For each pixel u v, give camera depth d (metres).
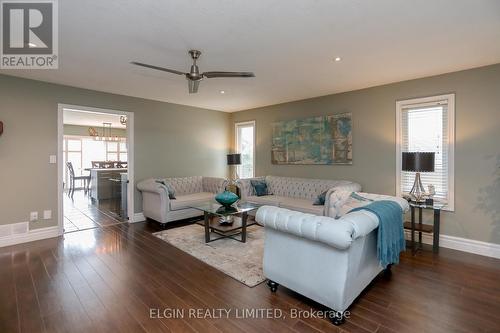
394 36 2.65
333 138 4.97
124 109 5.11
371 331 1.99
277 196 5.41
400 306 2.31
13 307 2.30
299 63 3.39
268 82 4.23
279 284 2.55
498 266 3.12
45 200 4.20
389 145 4.30
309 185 5.09
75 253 3.55
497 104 3.37
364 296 2.47
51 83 4.25
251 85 4.39
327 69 3.61
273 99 5.46
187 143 6.15
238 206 4.32
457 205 3.68
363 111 4.59
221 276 2.90
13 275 2.90
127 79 4.08
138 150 5.34
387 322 2.09
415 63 3.39
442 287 2.63
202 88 4.61
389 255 2.41
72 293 2.53
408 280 2.78
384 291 2.56
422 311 2.24
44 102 4.18
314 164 5.30
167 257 3.42
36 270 3.02
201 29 2.50
